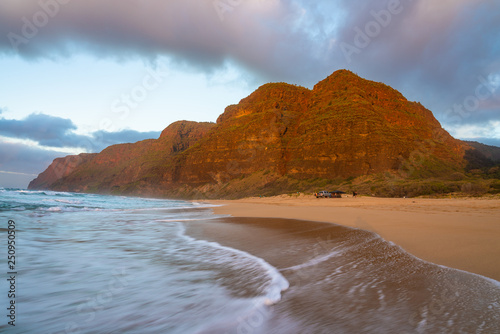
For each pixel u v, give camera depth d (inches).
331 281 183.6
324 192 2036.2
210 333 115.6
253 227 509.7
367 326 117.8
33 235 391.2
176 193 5600.4
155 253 284.7
